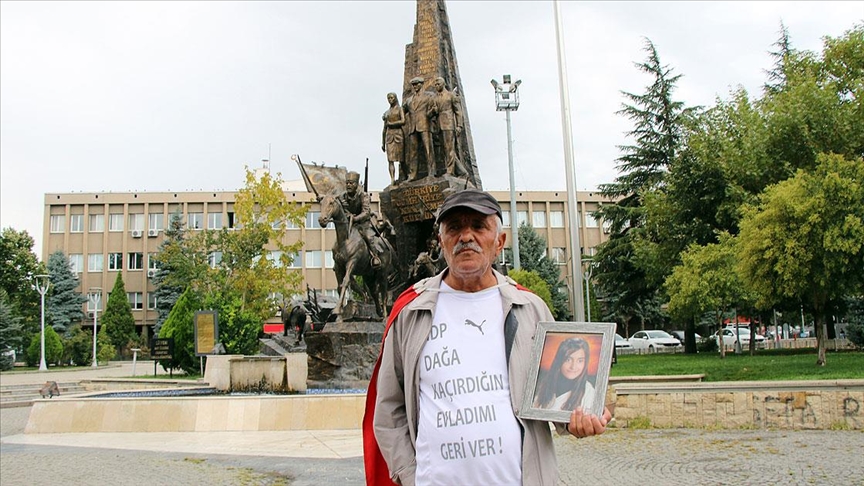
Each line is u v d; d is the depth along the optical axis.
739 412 12.55
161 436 12.67
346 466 9.25
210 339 25.23
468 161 21.55
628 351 44.19
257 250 47.66
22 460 10.48
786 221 16.91
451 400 2.85
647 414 13.22
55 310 63.50
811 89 25.75
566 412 2.70
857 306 30.39
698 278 24.98
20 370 46.97
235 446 11.23
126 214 70.56
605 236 70.50
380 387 3.09
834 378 13.42
